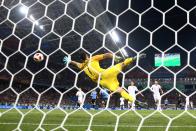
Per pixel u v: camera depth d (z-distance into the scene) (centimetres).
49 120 810
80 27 2875
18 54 3422
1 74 3216
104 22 2803
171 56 4653
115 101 2397
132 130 580
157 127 632
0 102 2983
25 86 3650
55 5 2489
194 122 750
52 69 3934
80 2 2386
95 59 894
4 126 632
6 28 2917
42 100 3366
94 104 2433
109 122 756
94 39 3006
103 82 892
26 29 2898
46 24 2811
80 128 612
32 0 2297
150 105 3356
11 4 2305
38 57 730
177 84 4706
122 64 888
